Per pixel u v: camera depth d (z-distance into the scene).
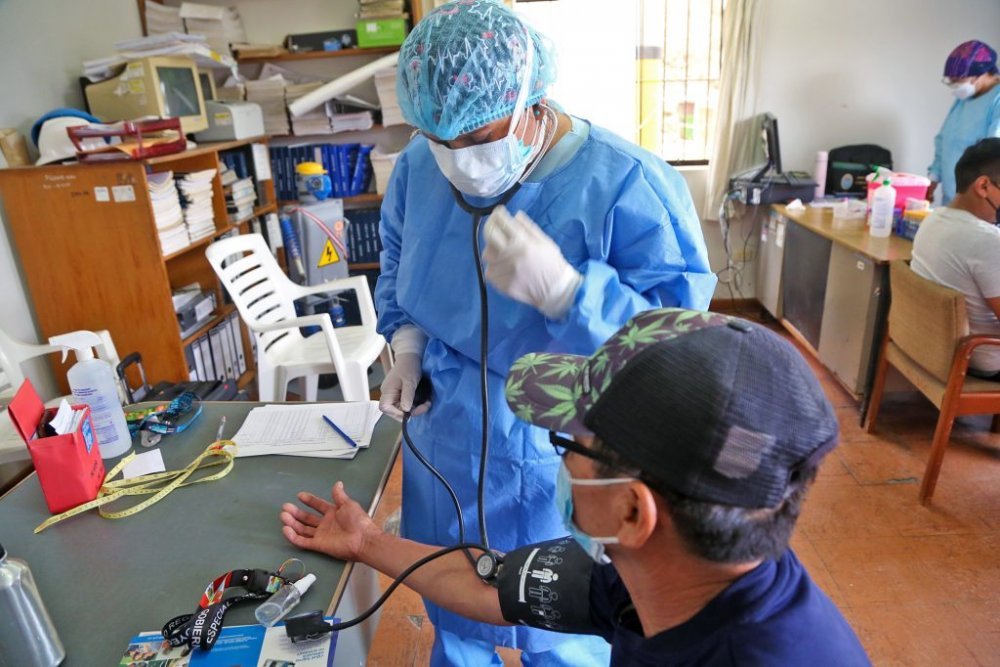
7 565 0.77
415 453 1.17
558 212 1.07
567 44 3.83
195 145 2.83
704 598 0.60
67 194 2.36
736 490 0.52
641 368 0.55
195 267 3.08
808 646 0.56
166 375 2.59
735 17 3.60
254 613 0.89
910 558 2.01
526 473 1.15
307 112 3.37
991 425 2.67
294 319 2.45
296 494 1.14
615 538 0.61
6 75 2.49
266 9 3.52
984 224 2.12
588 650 1.33
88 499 1.13
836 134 3.89
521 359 0.73
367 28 3.24
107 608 0.90
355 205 3.70
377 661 1.75
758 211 4.02
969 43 3.06
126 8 3.19
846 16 3.69
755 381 0.52
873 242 2.77
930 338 2.20
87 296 2.49
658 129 4.02
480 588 0.92
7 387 2.15
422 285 1.18
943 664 1.66
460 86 0.96
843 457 2.54
